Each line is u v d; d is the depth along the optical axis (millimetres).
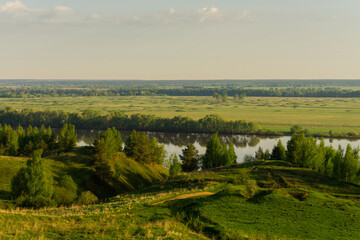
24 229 27656
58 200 60250
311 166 82125
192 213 38625
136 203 44781
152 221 35438
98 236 27969
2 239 24156
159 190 62875
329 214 37562
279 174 67500
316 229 34031
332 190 57625
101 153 85500
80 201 62000
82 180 80875
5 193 62031
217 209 38938
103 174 84500
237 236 31125
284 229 33969
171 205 42375
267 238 31516
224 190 45781
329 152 90000
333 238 32094
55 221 33250
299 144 84625
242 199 41969
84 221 34469
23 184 55062
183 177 70000
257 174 67938
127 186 91188
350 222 35625
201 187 56812
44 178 56938
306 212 37969
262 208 39094
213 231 33250
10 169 75000
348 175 70375
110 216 37000
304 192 44469
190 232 32531
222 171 75625
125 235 28484
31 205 51781
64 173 81438
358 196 51375
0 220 29172
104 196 79375
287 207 39219
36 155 57250
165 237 28906
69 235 27703
